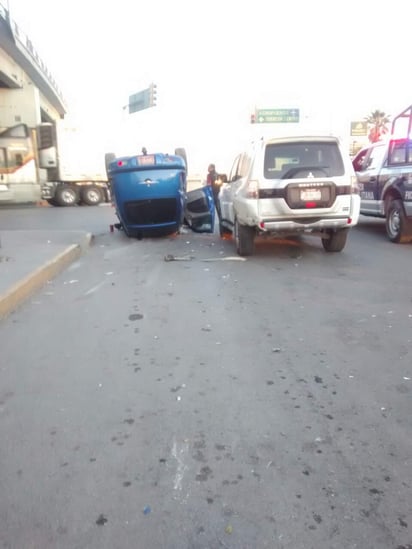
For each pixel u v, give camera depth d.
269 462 2.65
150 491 2.43
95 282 6.85
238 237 8.45
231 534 2.15
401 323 4.84
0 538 2.14
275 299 5.79
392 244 9.73
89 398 3.39
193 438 2.89
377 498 2.37
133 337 4.56
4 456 2.73
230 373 3.76
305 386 3.53
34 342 4.47
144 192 10.61
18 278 6.26
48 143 23.75
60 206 25.22
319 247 9.35
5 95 26.95
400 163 9.62
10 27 20.97
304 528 2.18
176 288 6.40
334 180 7.55
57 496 2.40
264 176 7.58
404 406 3.23
